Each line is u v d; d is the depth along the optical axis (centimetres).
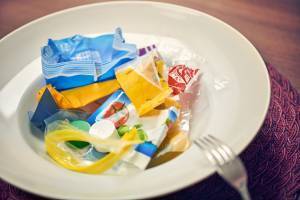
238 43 42
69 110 40
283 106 40
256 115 35
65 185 32
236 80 40
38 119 39
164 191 30
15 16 52
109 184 32
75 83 40
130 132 36
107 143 36
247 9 52
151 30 47
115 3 48
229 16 51
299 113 39
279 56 45
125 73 40
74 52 41
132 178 32
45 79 41
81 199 30
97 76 40
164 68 42
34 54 45
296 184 34
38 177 33
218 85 40
